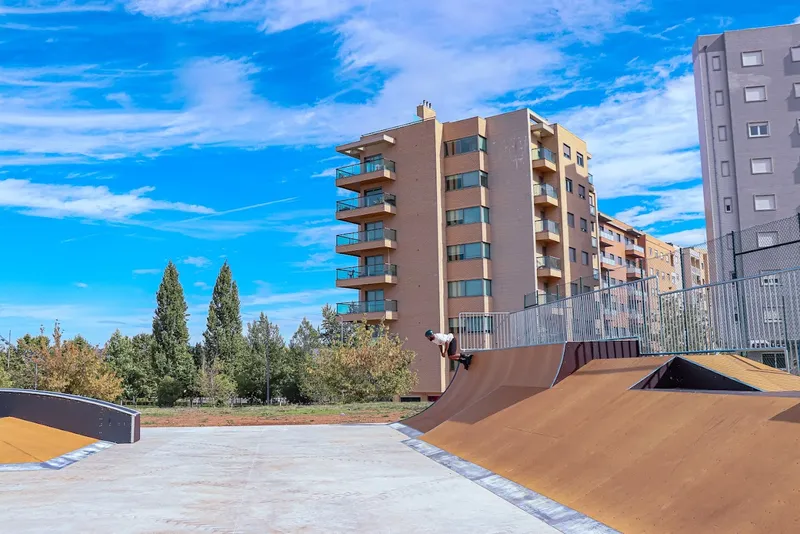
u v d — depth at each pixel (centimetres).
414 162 4734
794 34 4116
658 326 1377
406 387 3316
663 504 604
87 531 660
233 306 7312
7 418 1462
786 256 1509
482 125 4650
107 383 3722
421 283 4600
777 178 3984
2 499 830
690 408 777
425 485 914
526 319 2197
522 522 683
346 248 4847
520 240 4497
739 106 4106
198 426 1966
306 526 677
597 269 5366
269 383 5722
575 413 1010
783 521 484
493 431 1166
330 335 6550
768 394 735
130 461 1196
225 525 684
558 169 4797
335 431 1756
